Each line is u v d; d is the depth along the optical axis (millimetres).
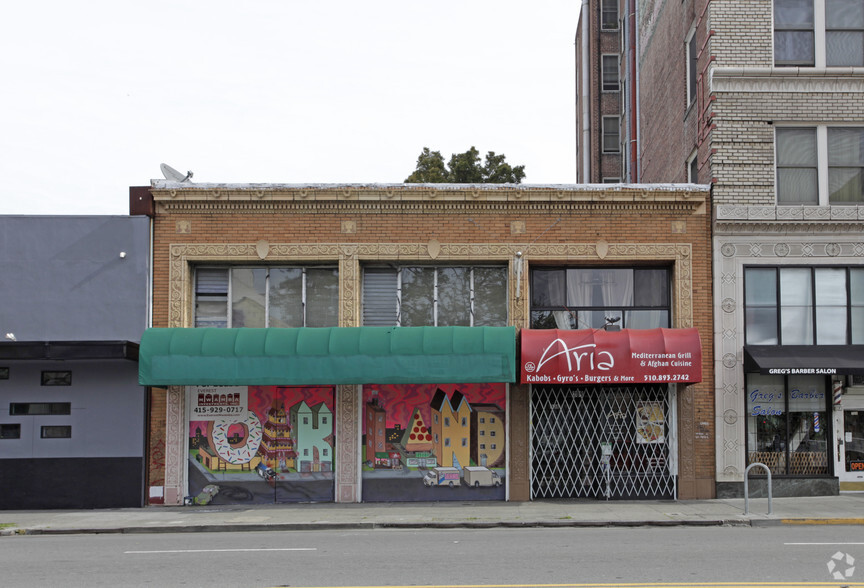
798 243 17703
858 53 18359
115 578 9547
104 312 17391
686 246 17641
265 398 17406
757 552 10797
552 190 17547
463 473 17281
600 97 37594
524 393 17328
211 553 11383
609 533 13180
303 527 14266
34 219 17594
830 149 18109
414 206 17641
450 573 9547
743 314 17578
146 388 17359
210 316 17859
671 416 17422
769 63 18062
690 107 20625
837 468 17547
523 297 17516
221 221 17641
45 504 16984
